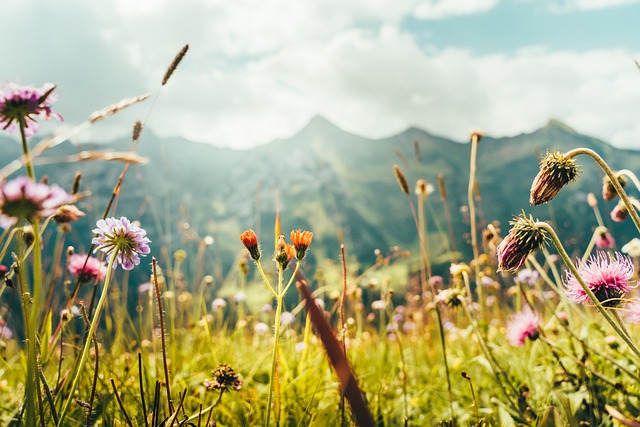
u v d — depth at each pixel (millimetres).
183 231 6484
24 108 1677
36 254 1532
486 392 2986
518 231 2061
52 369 3045
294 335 4000
